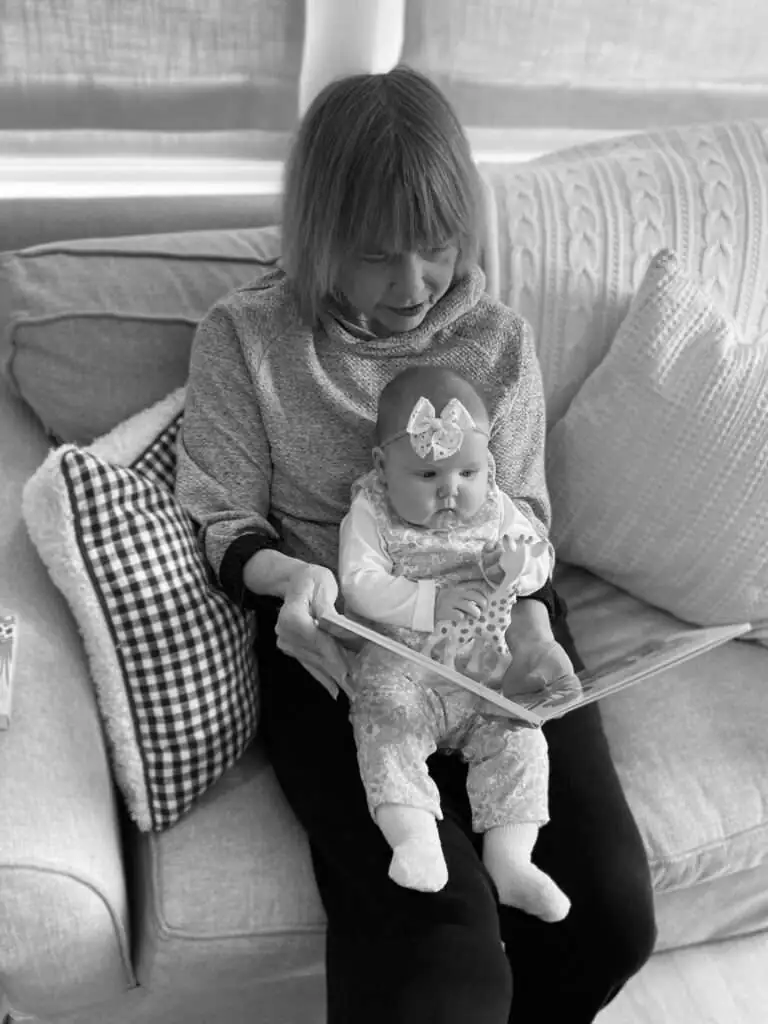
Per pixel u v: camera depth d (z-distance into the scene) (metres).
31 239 1.54
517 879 1.07
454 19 1.77
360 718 1.12
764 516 1.43
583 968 1.16
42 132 1.71
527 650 1.17
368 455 1.30
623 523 1.47
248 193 1.69
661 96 1.95
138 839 1.20
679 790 1.30
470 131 1.92
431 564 1.17
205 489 1.26
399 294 1.21
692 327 1.44
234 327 1.29
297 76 1.74
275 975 1.16
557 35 1.82
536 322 1.49
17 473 1.35
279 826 1.18
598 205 1.52
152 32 1.63
